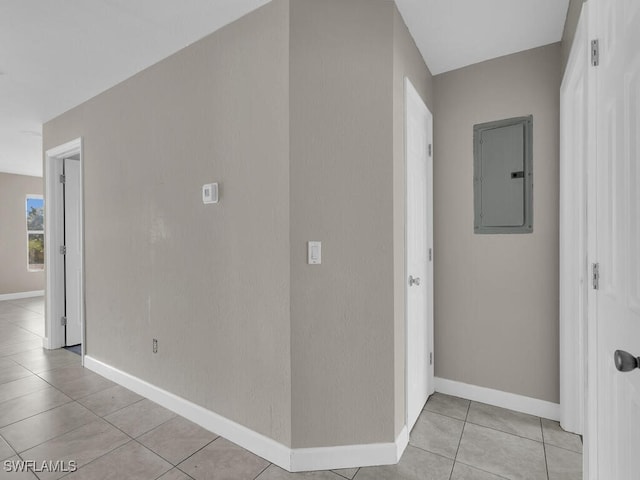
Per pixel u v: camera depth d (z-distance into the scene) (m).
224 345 2.06
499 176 2.37
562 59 2.13
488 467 1.78
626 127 1.01
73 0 1.82
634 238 0.96
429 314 2.53
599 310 1.30
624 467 1.05
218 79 2.07
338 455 1.78
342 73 1.76
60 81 2.73
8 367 3.18
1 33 2.11
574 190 2.06
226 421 2.05
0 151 4.91
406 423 1.98
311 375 1.77
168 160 2.38
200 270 2.19
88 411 2.37
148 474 1.75
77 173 3.88
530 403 2.29
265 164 1.85
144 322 2.58
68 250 3.80
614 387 1.14
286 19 1.75
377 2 1.79
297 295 1.75
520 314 2.32
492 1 1.83
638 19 0.92
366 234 1.79
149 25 2.03
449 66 2.48
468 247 2.48
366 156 1.78
